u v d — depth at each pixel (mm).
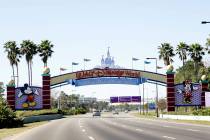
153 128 38938
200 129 36281
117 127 42406
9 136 33156
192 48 126562
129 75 99250
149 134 29812
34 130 41688
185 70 146250
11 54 128750
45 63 129000
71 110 167875
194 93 96625
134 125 46844
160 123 53000
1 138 30859
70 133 34094
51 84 97500
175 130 34844
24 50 128500
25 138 29516
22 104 94875
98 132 33906
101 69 99688
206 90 96500
